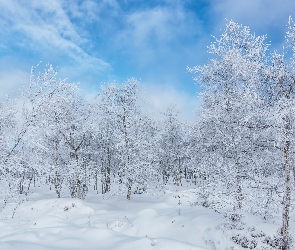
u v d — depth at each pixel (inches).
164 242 309.9
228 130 529.7
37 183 1697.8
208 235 439.2
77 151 997.2
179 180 1615.4
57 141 959.6
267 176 442.9
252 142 464.8
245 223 448.8
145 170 980.6
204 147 594.9
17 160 579.5
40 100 642.2
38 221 509.4
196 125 609.0
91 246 316.2
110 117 991.0
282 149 393.4
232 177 474.0
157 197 983.6
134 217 638.5
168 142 1499.8
